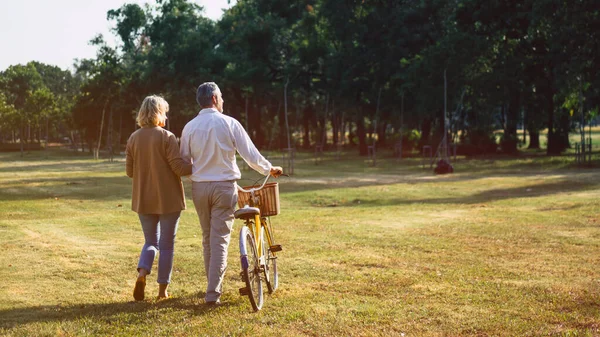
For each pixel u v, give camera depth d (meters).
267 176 5.69
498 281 6.23
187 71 50.88
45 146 72.75
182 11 52.50
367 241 8.98
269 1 54.66
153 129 5.43
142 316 4.97
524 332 4.50
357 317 4.91
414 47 44.84
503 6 37.78
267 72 53.62
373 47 45.78
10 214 13.04
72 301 5.57
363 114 51.00
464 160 37.03
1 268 7.04
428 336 4.45
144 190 5.47
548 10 31.78
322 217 12.41
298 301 5.45
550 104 40.06
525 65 38.47
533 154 41.84
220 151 5.29
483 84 38.28
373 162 37.31
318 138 72.69
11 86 98.12
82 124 57.69
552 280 6.25
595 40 30.61
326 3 46.09
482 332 4.53
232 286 6.16
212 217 5.34
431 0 44.09
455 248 8.32
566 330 4.52
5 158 50.69
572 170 26.88
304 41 49.69
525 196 16.59
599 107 33.81
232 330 4.57
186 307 5.25
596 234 9.46
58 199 16.77
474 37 38.16
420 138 49.69
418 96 40.44
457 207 14.20
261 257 5.43
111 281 6.44
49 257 7.73
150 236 5.61
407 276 6.51
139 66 54.25
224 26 55.66
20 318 4.96
